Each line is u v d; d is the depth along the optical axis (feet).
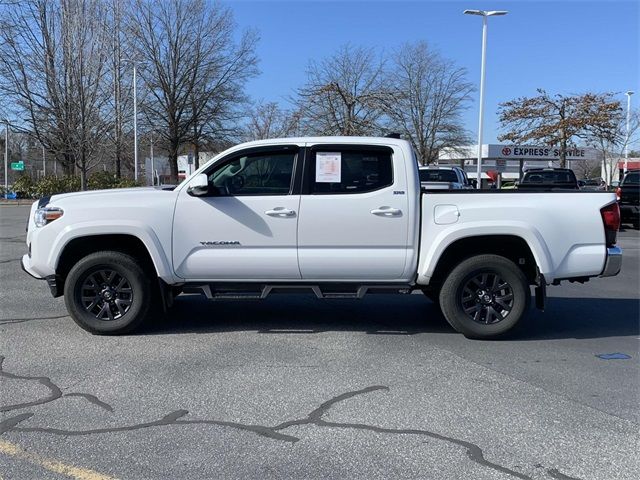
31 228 20.76
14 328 21.54
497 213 19.72
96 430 13.07
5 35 67.31
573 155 141.28
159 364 17.56
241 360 17.98
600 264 19.99
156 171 145.48
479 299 20.38
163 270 20.01
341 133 91.97
